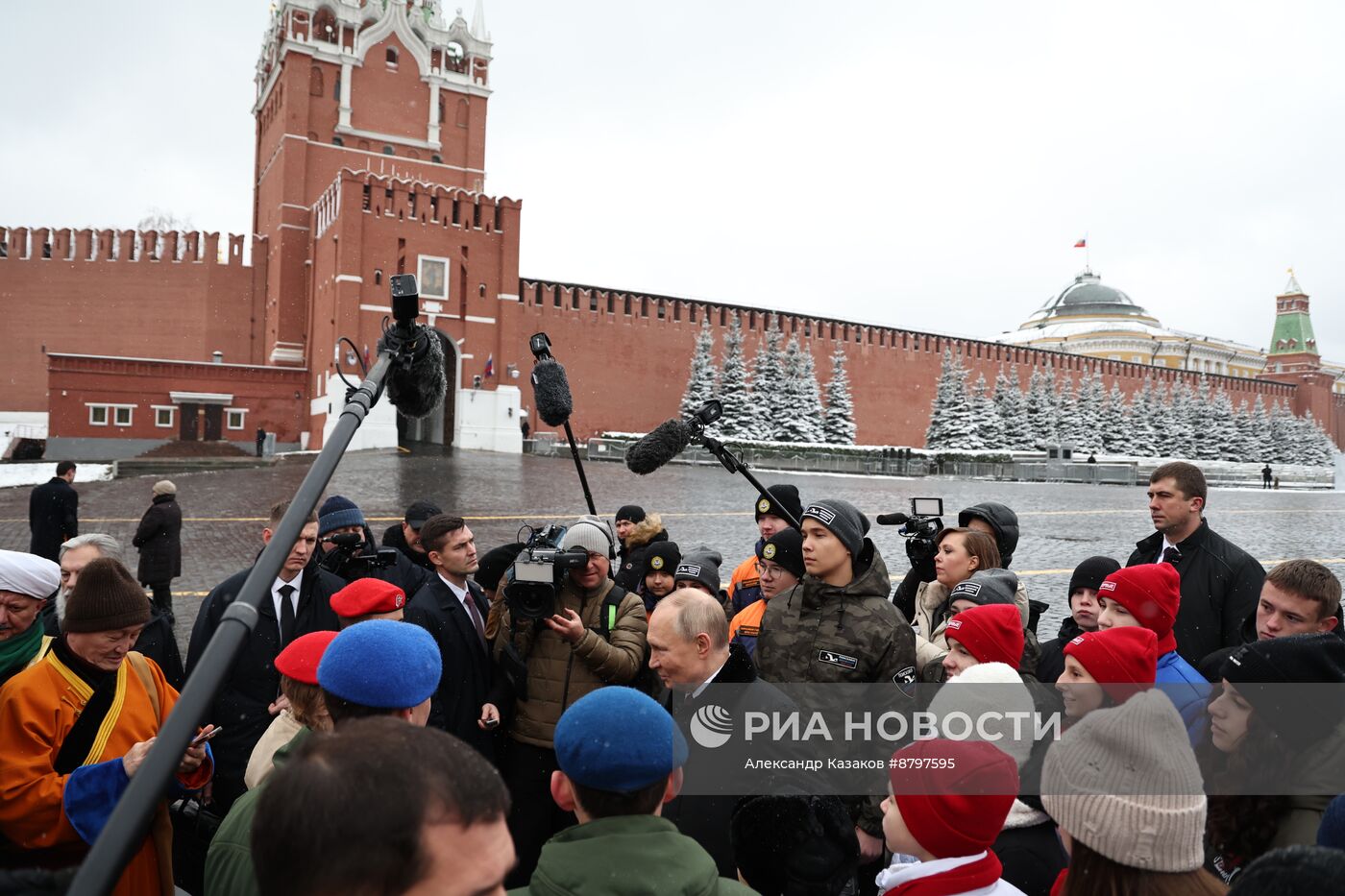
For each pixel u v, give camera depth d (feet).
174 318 156.97
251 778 9.06
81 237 158.20
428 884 3.63
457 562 13.56
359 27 158.81
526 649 12.44
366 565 16.25
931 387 192.13
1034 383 192.24
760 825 8.00
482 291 136.15
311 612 13.94
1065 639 14.56
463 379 133.59
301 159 152.56
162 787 4.42
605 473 92.58
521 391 144.87
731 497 73.00
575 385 150.82
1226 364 333.83
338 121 157.07
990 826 6.73
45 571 10.01
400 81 163.12
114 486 73.97
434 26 165.58
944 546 14.65
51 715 8.77
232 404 135.44
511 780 12.26
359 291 127.03
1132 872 6.43
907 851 7.06
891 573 41.09
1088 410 195.31
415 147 164.04
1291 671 8.23
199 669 4.92
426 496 66.74
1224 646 14.70
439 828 3.66
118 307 157.58
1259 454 233.76
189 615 31.12
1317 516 78.54
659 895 6.22
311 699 8.93
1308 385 306.76
